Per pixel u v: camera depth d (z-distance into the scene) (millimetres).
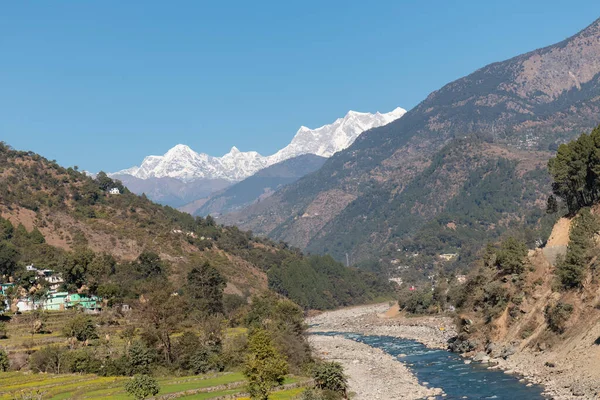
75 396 113875
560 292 145750
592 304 133000
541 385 115938
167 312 150125
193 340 150125
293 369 142250
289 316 172375
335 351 192750
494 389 117312
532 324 146625
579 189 176875
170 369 144125
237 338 156625
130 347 142625
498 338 156000
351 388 128875
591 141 172875
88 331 163250
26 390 118688
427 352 177375
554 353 131000
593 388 104812
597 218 159250
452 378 132250
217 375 138375
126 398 110500
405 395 118875
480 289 170375
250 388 113312
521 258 163125
